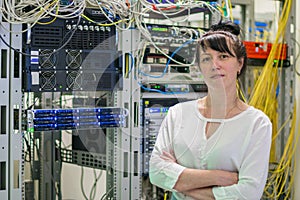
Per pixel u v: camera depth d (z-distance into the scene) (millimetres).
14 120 2207
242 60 2189
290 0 3340
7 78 2178
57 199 2855
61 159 2904
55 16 2217
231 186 2035
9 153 2199
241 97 3186
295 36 3395
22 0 2164
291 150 3320
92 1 2309
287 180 3320
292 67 3367
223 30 2285
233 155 2076
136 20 2449
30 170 2754
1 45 2152
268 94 3293
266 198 3221
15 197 2209
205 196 2074
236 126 2113
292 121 3338
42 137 2775
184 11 2725
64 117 2326
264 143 2057
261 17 4070
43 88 2283
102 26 2418
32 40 2234
